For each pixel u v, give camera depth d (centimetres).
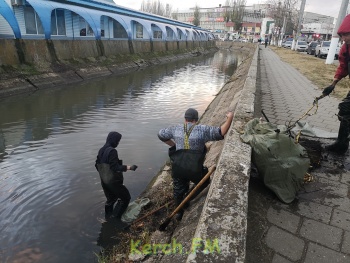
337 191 347
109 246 412
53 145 794
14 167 656
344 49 396
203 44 5788
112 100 1397
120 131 929
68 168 656
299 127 535
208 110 1191
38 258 391
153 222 430
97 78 2000
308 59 2458
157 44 3497
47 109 1184
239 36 8256
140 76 2234
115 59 2470
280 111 734
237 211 243
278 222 292
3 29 1642
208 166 500
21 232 442
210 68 3012
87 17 2169
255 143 347
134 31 3197
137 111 1204
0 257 391
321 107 785
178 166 375
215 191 271
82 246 414
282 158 332
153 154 750
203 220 233
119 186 465
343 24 380
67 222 466
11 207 504
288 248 260
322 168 401
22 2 1738
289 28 6222
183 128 385
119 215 473
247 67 1948
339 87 1117
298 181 333
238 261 192
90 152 750
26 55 1584
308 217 301
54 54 1802
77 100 1362
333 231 283
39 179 603
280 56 2867
